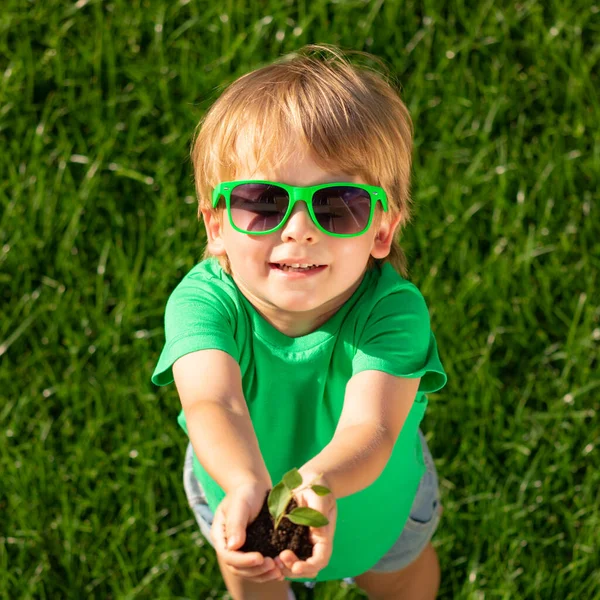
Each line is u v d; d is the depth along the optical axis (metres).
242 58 4.04
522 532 3.04
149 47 4.09
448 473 3.17
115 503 3.12
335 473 1.68
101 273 3.55
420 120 3.96
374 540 2.41
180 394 1.98
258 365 2.14
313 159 1.94
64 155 3.78
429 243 3.64
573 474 3.21
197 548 3.01
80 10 4.15
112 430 3.27
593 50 4.07
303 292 1.94
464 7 4.18
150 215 3.73
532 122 3.98
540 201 3.76
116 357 3.38
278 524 1.57
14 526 3.04
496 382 3.35
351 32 4.12
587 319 3.46
